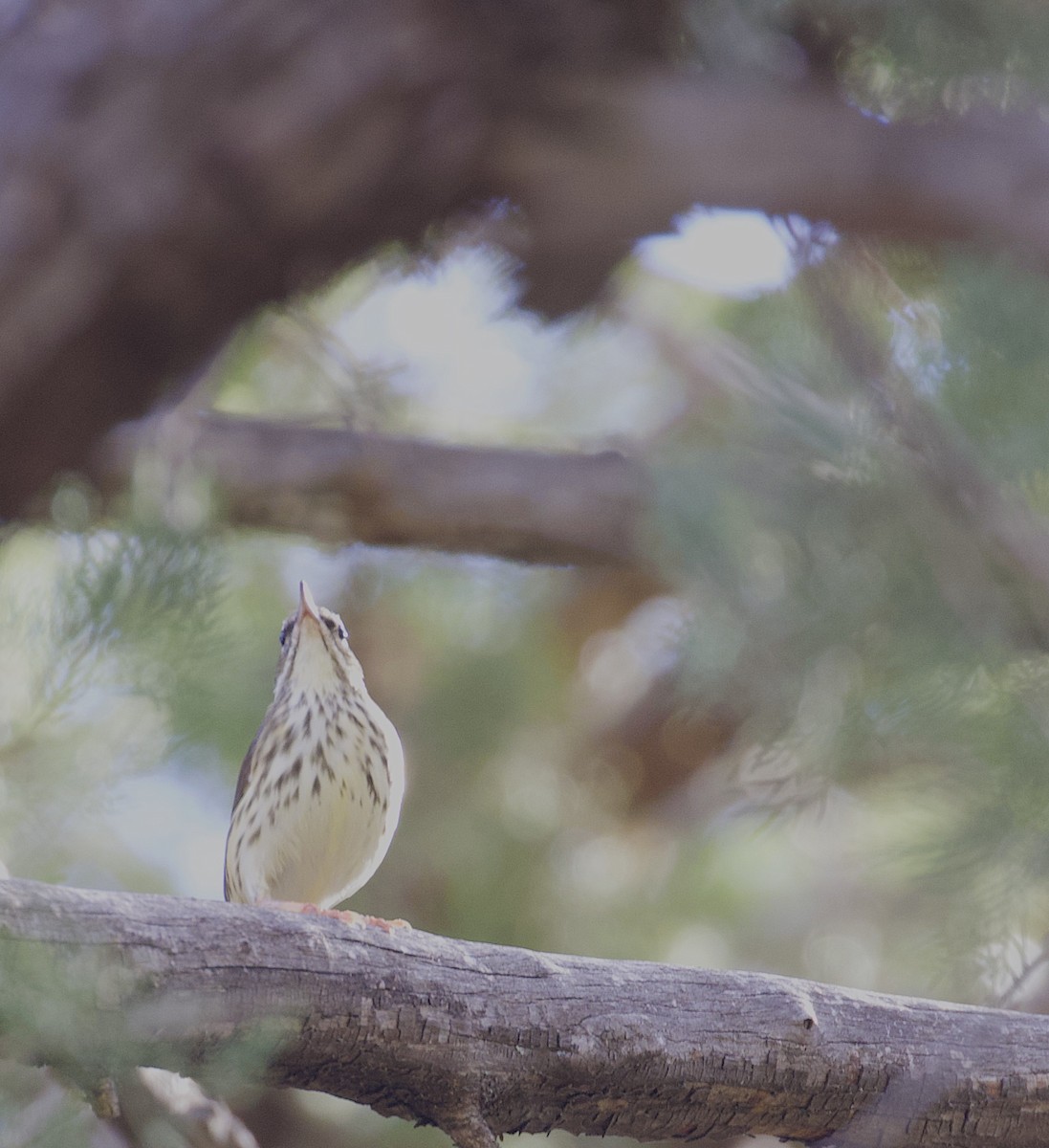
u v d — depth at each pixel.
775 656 7.84
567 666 14.12
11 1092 5.68
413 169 8.08
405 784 13.30
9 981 5.50
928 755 7.70
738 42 8.11
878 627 7.83
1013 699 7.50
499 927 13.10
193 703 6.59
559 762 13.90
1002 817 7.29
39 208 7.80
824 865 13.43
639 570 11.31
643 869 13.98
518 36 7.94
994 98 8.04
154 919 6.06
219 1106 7.96
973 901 7.33
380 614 13.73
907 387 7.93
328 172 7.97
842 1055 7.00
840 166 8.10
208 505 9.88
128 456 9.54
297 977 6.25
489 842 13.23
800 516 8.00
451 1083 6.56
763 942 13.58
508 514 11.02
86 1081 5.71
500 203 8.55
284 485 10.84
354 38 7.84
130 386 8.30
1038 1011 8.27
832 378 8.21
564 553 11.21
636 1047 6.73
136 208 7.86
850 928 13.36
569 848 13.59
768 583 8.05
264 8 7.78
